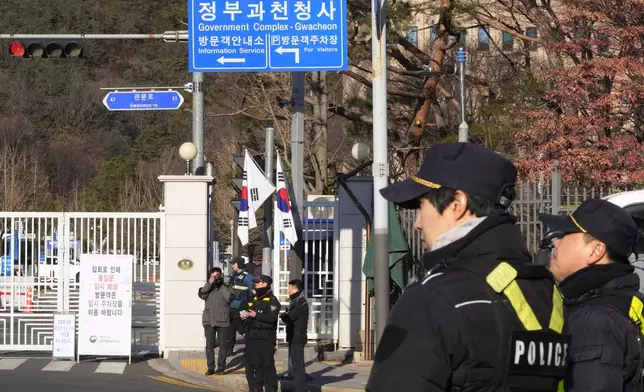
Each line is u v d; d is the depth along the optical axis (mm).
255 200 17922
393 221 16953
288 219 17547
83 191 65812
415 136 31688
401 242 16922
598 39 24438
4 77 88500
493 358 2850
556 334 2975
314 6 17906
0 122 78688
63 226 19312
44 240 19438
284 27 17906
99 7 96125
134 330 19844
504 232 3051
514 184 3176
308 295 20469
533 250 13188
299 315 14266
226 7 17984
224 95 34719
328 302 19969
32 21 92812
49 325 19219
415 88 35656
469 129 27000
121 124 88688
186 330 19344
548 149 22797
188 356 18922
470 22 38438
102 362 18375
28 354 19266
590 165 21766
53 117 86375
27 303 19328
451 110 36250
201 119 21391
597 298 4250
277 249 20078
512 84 29969
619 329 4105
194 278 19406
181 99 20281
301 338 14289
